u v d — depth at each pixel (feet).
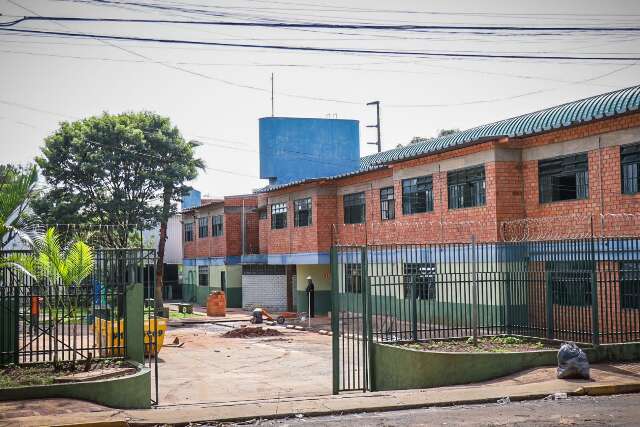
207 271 166.81
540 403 39.09
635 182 62.69
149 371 42.29
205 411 38.37
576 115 75.87
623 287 54.13
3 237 44.88
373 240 100.12
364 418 36.76
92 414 36.01
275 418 37.42
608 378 44.01
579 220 67.77
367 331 52.34
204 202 195.31
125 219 129.29
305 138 145.48
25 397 38.65
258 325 107.24
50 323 46.62
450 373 47.01
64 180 129.70
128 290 47.32
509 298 56.75
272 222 128.47
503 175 74.54
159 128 137.39
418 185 88.89
